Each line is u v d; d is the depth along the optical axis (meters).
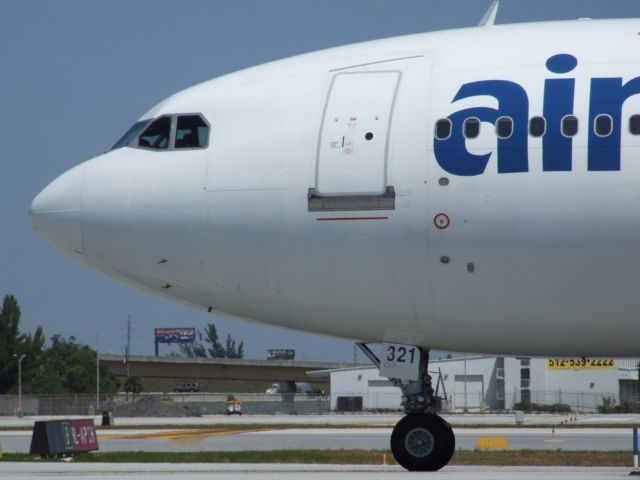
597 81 60.94
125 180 67.50
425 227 61.28
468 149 60.81
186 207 66.06
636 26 64.19
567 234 59.56
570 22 66.38
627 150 59.09
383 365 68.44
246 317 69.62
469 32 66.69
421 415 67.69
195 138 67.38
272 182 64.19
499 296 61.78
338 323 67.12
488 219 60.34
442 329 65.00
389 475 84.44
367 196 62.09
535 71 62.09
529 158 59.91
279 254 64.44
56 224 69.19
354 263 63.06
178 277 67.69
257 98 66.75
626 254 59.31
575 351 65.69
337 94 64.88
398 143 62.06
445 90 62.69
